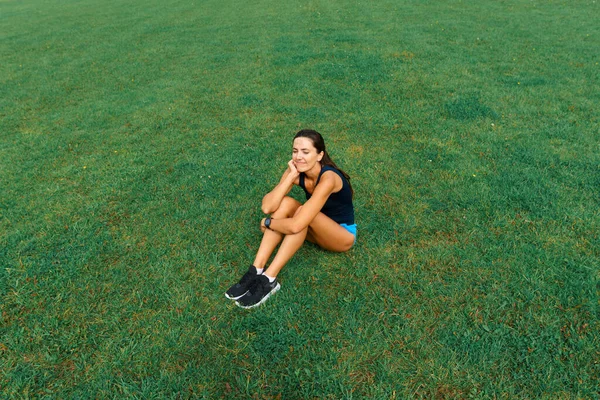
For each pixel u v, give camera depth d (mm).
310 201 2912
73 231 3977
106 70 9891
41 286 3311
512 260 3326
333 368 2551
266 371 2555
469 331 2729
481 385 2408
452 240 3658
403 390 2398
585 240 3494
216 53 10781
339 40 11094
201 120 6711
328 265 3410
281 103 7215
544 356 2525
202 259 3539
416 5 15477
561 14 13234
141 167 5184
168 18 16062
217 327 2887
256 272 3045
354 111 6742
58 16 17922
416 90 7438
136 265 3525
